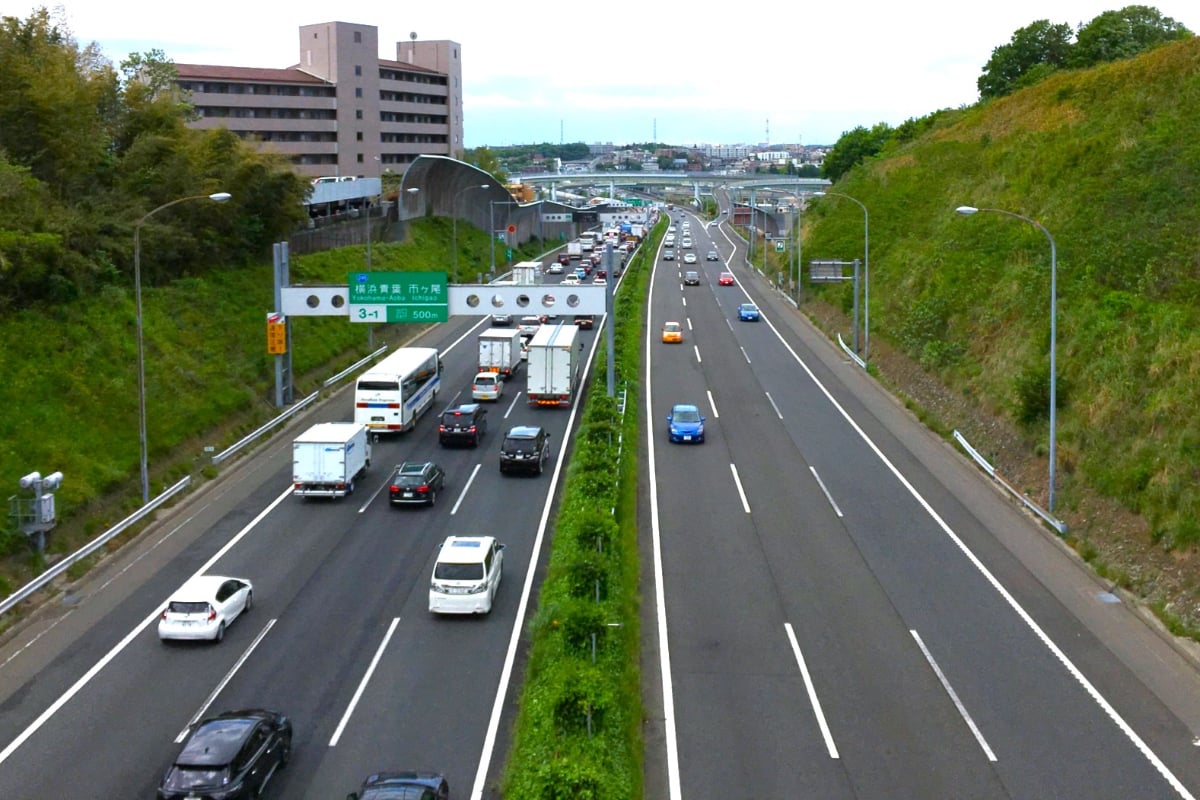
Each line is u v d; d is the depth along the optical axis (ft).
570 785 55.83
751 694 72.54
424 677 75.92
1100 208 169.27
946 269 194.70
